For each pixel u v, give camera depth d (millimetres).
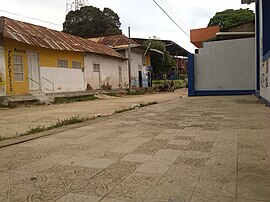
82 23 45906
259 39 15062
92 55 24703
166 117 8680
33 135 6375
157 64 39969
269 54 10266
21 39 16906
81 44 24297
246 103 12734
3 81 16391
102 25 47219
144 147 4914
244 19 33750
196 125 7023
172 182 3260
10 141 5730
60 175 3609
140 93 29156
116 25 50438
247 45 18844
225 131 6137
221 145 4895
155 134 6043
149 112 10203
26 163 4199
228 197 2828
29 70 18297
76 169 3830
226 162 3930
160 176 3461
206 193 2936
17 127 8273
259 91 14938
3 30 16641
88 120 8594
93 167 3891
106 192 3033
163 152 4551
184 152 4516
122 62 30516
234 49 19125
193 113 9500
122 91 28047
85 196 2947
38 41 18516
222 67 19438
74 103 17797
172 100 16422
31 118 10383
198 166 3793
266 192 2928
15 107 15117
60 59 20969
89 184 3273
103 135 6145
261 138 5336
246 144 4906
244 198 2799
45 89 19516
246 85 18984
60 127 7480
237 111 9695
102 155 4492
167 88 34156
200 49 19891
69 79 21828
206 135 5781
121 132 6414
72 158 4379
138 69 34594
